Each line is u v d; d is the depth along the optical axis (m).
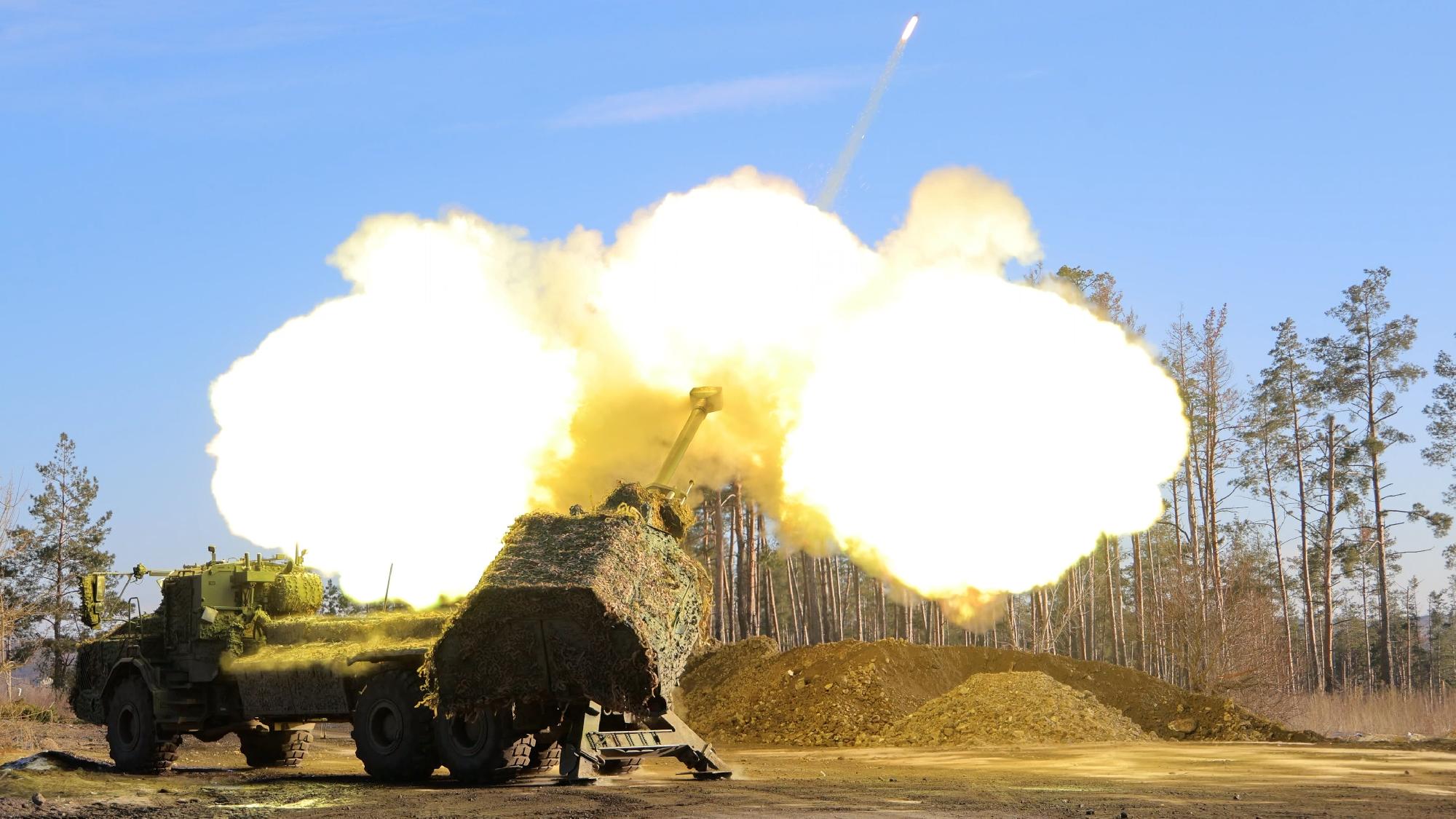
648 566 17.72
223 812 13.99
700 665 42.81
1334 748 27.30
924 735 33.00
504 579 16.59
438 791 16.23
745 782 18.16
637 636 16.31
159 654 21.30
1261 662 43.97
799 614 77.56
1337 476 63.25
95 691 21.94
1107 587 78.06
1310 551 66.62
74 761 21.12
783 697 37.69
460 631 16.77
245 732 22.53
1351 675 84.31
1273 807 14.55
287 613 21.02
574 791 16.23
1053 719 32.38
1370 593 84.56
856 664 37.94
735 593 71.00
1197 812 13.92
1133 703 35.75
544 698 16.80
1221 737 33.41
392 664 18.50
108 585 22.67
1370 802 15.14
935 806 14.52
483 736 17.23
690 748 18.61
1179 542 58.56
